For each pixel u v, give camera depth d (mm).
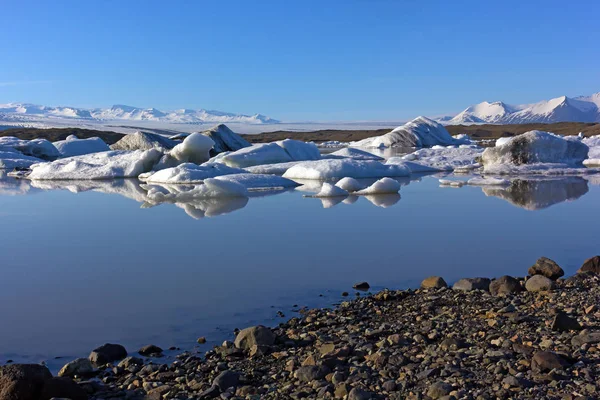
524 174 21688
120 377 3717
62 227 9891
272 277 6168
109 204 13320
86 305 5277
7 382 3176
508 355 3590
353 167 20781
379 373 3459
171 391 3402
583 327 4129
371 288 5730
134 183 19562
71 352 4199
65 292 5723
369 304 5133
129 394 3406
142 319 4863
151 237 8805
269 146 27234
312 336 4324
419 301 5188
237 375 3572
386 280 6012
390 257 7074
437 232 8836
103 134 72875
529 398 2971
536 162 23578
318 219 10398
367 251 7457
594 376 3203
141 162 23062
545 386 3105
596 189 15383
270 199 13898
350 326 4531
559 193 14469
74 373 3764
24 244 8352
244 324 4707
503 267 6492
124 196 15195
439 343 4016
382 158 33188
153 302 5328
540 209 11383
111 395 3408
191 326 4672
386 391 3180
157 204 13219
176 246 8031
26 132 69812
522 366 3398
